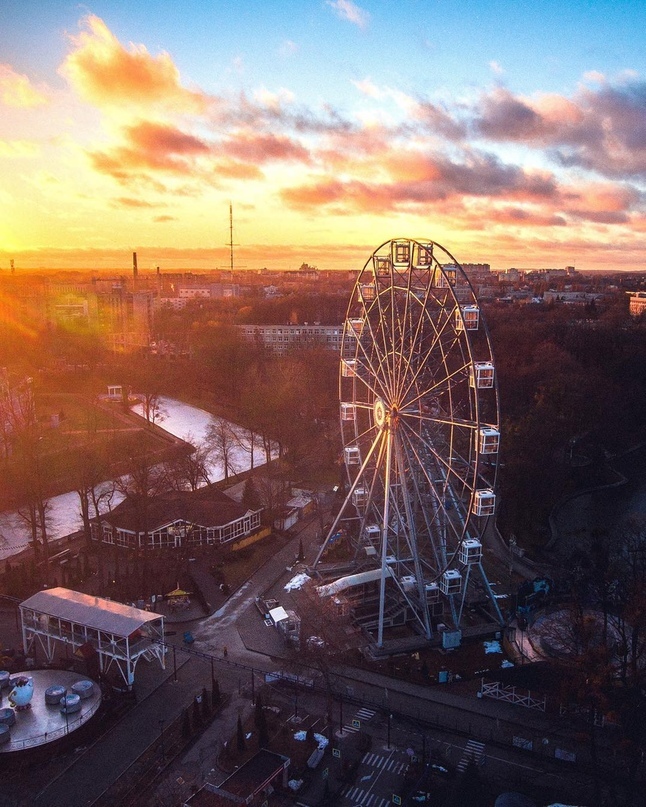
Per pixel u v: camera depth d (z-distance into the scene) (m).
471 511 83.38
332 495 141.62
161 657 80.94
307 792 62.16
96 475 127.06
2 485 147.38
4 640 87.25
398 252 91.81
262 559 112.50
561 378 178.00
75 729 67.81
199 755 66.75
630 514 139.38
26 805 60.16
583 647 71.56
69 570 105.75
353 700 75.50
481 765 65.62
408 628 91.25
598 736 69.56
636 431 198.25
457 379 99.81
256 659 83.81
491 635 88.50
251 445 163.50
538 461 135.38
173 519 115.50
